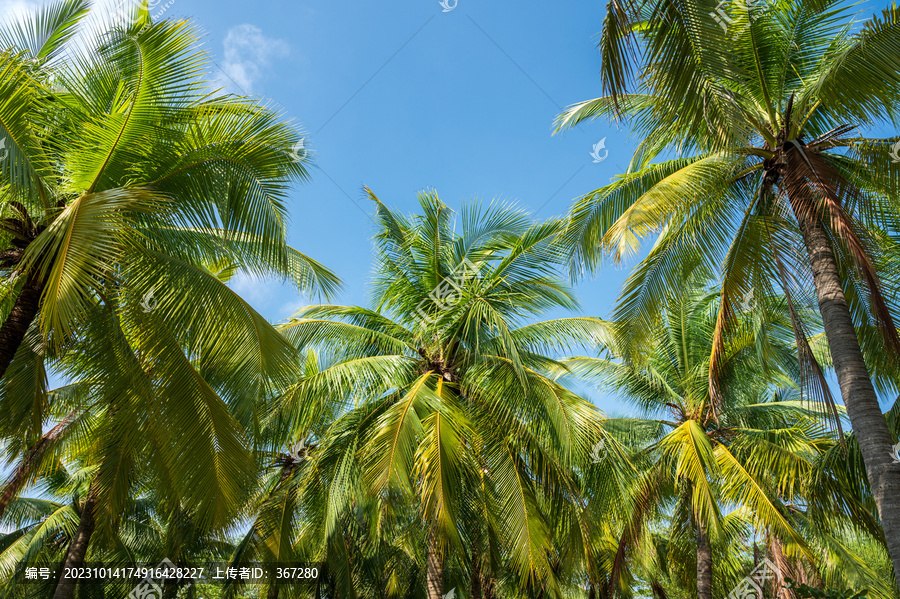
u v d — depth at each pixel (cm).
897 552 679
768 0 942
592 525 1329
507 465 1233
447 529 1036
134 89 748
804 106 892
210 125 805
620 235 904
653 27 725
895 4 712
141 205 741
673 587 2348
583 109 1192
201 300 817
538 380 1227
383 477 1009
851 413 769
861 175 921
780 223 935
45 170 738
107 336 812
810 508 1220
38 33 819
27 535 2069
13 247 748
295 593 1880
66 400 1190
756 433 1409
